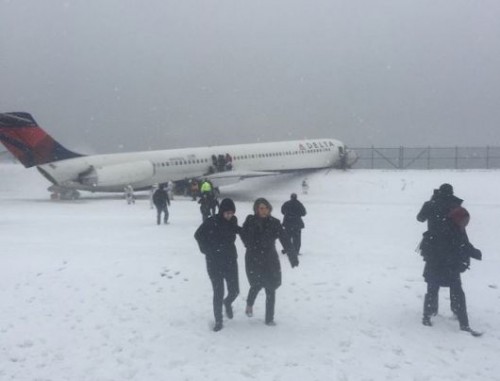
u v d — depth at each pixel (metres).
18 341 7.81
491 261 13.60
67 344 7.66
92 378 6.48
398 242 17.06
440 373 6.47
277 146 46.88
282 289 10.52
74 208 31.20
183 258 14.07
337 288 10.54
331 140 50.72
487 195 38.41
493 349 7.28
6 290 10.84
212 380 6.33
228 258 8.16
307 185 42.91
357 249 15.56
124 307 9.46
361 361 6.87
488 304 9.45
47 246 16.44
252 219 8.19
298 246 14.39
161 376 6.49
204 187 21.22
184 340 7.74
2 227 21.69
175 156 41.53
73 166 37.38
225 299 8.55
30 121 36.22
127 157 39.59
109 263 13.45
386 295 10.04
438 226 8.03
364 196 40.81
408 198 39.16
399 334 7.88
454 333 7.92
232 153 44.22
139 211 29.00
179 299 9.95
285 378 6.35
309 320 8.56
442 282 8.06
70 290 10.74
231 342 7.63
